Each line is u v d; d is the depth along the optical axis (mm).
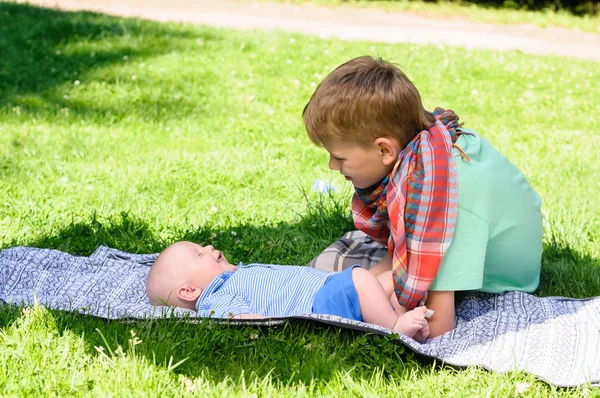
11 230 4895
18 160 6492
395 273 3469
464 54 12680
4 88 9180
